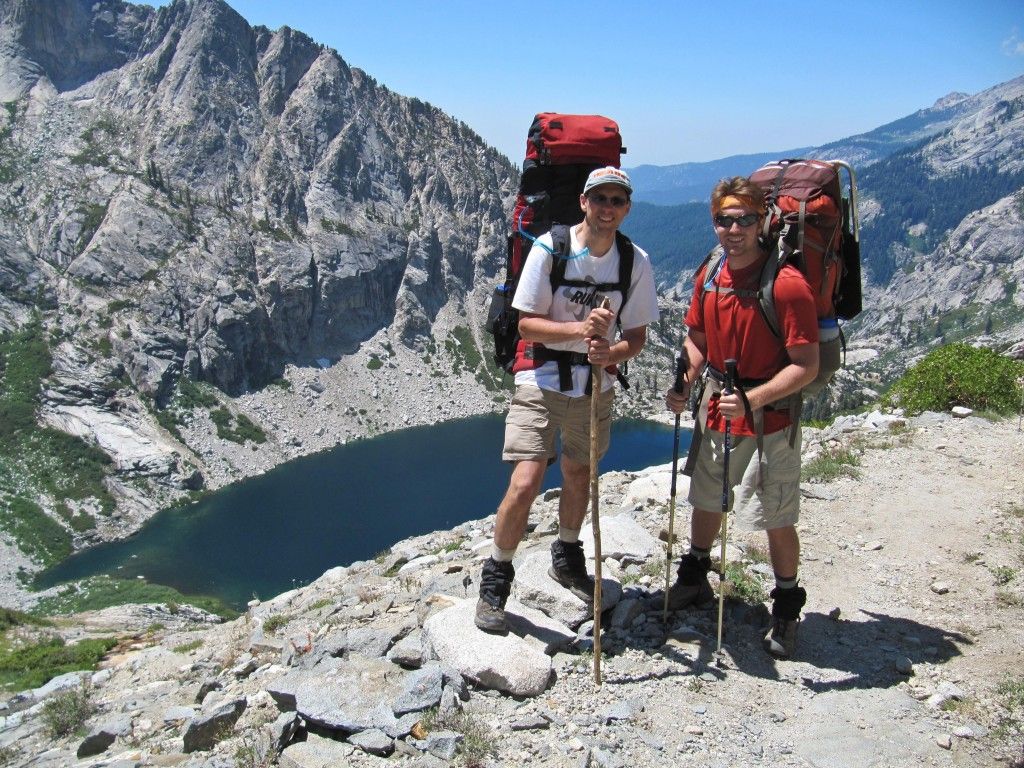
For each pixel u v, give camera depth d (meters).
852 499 9.07
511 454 5.27
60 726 7.50
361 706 4.95
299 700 5.05
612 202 4.80
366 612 7.14
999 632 5.90
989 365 12.77
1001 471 9.54
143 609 46.22
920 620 6.18
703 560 5.96
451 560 8.86
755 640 5.70
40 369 174.00
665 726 4.65
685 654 5.41
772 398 4.92
